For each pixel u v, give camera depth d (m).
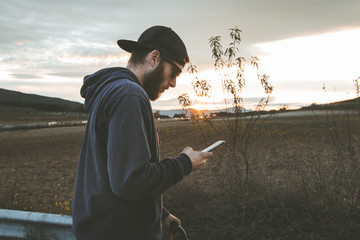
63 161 12.40
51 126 43.19
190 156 1.20
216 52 4.38
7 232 2.34
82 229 1.14
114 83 1.13
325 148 8.62
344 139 5.07
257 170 5.51
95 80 1.26
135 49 1.29
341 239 2.95
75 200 1.20
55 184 8.15
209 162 7.02
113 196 1.09
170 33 1.25
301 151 8.09
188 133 18.36
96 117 1.12
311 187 3.91
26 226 2.28
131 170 0.98
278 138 9.32
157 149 1.21
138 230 1.13
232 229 3.28
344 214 3.23
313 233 3.08
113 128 1.02
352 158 3.95
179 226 1.45
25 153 15.50
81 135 25.53
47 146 18.38
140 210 1.14
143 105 1.09
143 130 1.05
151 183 1.03
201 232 3.29
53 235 2.26
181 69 1.32
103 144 1.13
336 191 3.56
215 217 3.54
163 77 1.26
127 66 1.32
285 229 3.20
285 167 5.36
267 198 3.79
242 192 4.00
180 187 4.26
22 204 4.17
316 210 3.45
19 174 9.91
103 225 1.10
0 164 12.20
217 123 6.21
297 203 3.60
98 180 1.10
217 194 4.23
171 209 3.85
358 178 3.67
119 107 1.04
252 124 4.62
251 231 3.23
